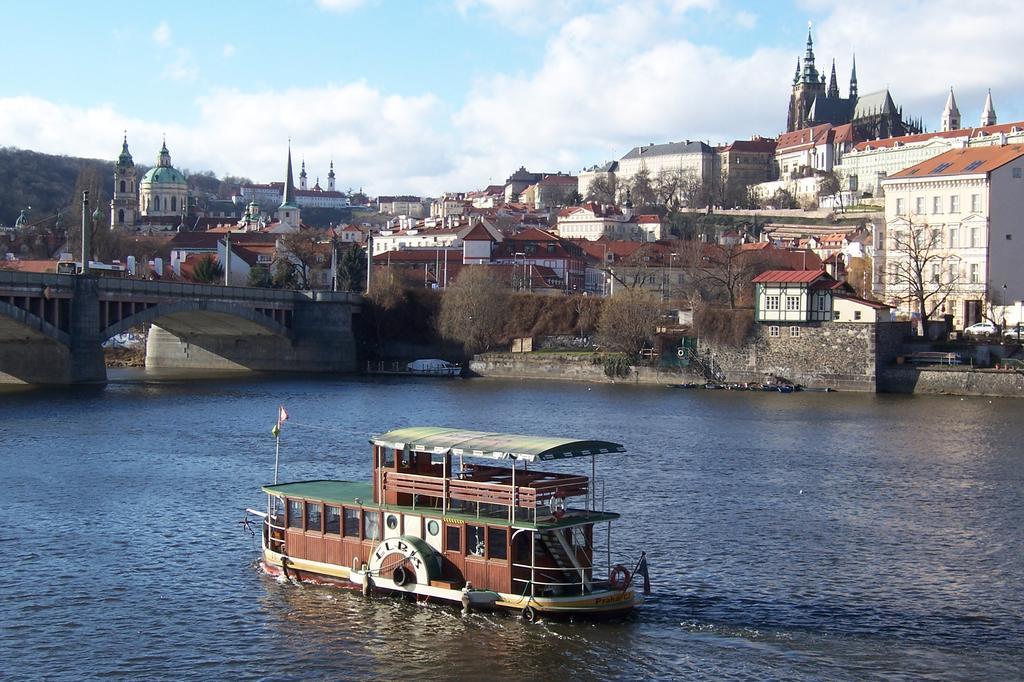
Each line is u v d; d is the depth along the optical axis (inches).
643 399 6368.1
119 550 2731.3
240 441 4475.9
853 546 2829.7
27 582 2479.1
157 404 5738.2
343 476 3718.0
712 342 7357.3
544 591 2237.9
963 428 5022.1
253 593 2396.7
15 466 3821.4
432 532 2310.5
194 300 7303.2
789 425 5128.0
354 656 2071.9
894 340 6939.0
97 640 2151.8
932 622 2269.9
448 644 2114.9
